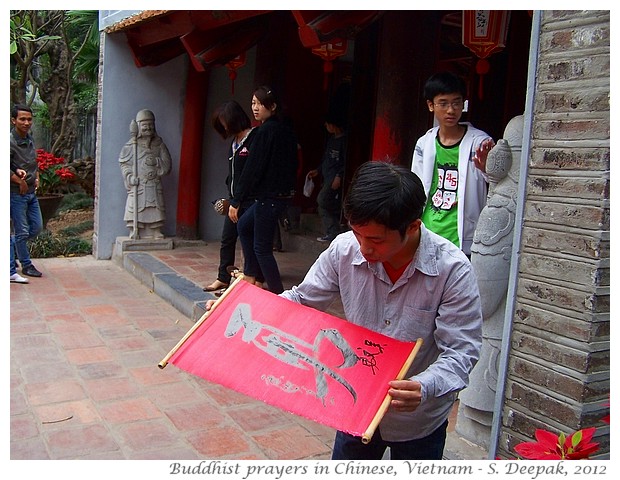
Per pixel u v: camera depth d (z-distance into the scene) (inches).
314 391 71.2
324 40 153.9
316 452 122.6
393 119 165.5
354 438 80.3
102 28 279.1
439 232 126.6
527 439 99.5
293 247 292.2
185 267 250.5
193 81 284.7
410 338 74.0
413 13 160.9
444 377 67.6
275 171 182.1
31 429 128.0
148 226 286.2
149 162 281.6
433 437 77.6
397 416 75.2
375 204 62.1
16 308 208.7
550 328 95.7
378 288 74.7
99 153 283.6
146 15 231.0
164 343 180.9
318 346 75.3
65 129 441.1
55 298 222.8
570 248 92.5
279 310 79.4
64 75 440.5
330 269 78.5
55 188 384.2
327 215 267.3
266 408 141.9
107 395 145.5
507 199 114.0
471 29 147.9
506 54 227.1
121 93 281.6
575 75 90.7
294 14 152.4
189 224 295.4
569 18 91.0
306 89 318.3
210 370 74.3
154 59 269.1
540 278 96.8
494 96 232.4
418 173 130.5
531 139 97.3
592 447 75.0
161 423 132.7
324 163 266.8
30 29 377.1
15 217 242.2
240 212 192.7
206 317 79.0
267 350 75.5
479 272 114.7
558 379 94.6
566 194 92.7
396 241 65.2
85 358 167.6
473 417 119.3
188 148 290.2
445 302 71.2
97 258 289.0
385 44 165.2
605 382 92.7
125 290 238.2
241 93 302.8
